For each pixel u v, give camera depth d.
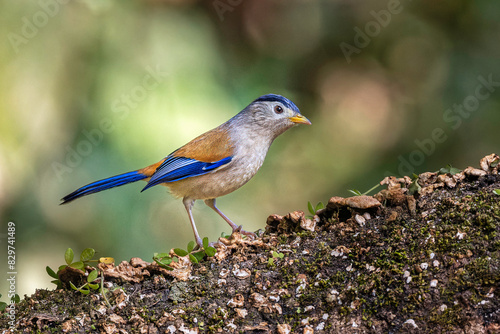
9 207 12.09
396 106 15.45
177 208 12.66
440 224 6.23
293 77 15.82
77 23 12.44
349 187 15.02
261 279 6.35
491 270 5.49
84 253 6.72
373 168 15.16
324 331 5.64
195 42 12.98
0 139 12.01
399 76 15.52
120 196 12.36
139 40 12.62
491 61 14.70
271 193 14.98
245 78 14.78
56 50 12.29
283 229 7.22
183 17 13.30
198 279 6.52
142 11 12.88
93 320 6.11
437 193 6.77
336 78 15.84
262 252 6.82
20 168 12.09
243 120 9.19
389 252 6.12
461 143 14.55
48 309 6.29
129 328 6.01
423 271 5.77
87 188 8.98
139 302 6.28
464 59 14.88
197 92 12.59
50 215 12.18
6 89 12.05
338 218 6.96
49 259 12.09
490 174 6.80
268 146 9.37
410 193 6.91
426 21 15.54
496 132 14.27
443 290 5.55
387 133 15.34
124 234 12.30
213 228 13.41
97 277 6.61
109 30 12.50
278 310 5.96
